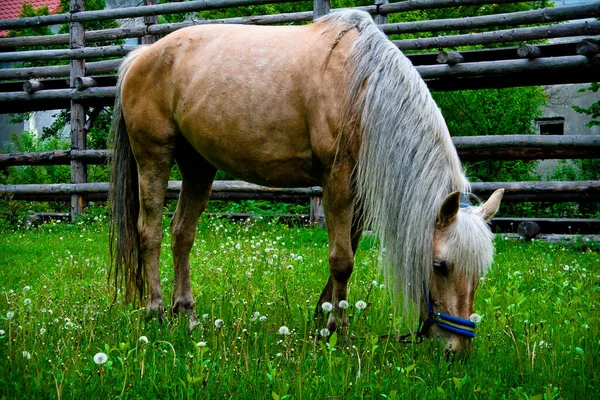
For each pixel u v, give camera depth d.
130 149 5.75
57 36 14.73
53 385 3.55
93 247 10.30
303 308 5.18
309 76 4.61
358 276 6.74
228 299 5.51
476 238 3.79
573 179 16.05
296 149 4.75
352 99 4.41
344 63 4.50
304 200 14.34
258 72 4.85
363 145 4.36
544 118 19.80
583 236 10.42
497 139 10.88
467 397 3.47
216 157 5.19
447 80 12.22
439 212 3.88
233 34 5.23
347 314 5.08
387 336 4.48
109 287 6.24
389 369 3.86
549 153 11.19
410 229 3.99
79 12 14.19
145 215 5.50
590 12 10.55
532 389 3.56
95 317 4.96
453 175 4.17
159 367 3.89
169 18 21.25
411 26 11.59
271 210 13.55
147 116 5.43
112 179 5.75
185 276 5.43
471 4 11.32
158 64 5.43
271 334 4.52
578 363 3.94
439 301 3.90
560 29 10.73
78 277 7.48
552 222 11.29
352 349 4.25
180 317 5.07
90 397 3.40
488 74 10.97
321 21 4.90
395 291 4.11
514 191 11.10
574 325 4.65
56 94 14.06
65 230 12.88
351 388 3.51
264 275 6.40
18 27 14.64
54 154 14.40
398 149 4.21
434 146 4.19
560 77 11.76
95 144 19.95
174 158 5.79
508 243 10.30
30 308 5.08
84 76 14.31
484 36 11.23
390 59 4.43
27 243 10.79
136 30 14.10
